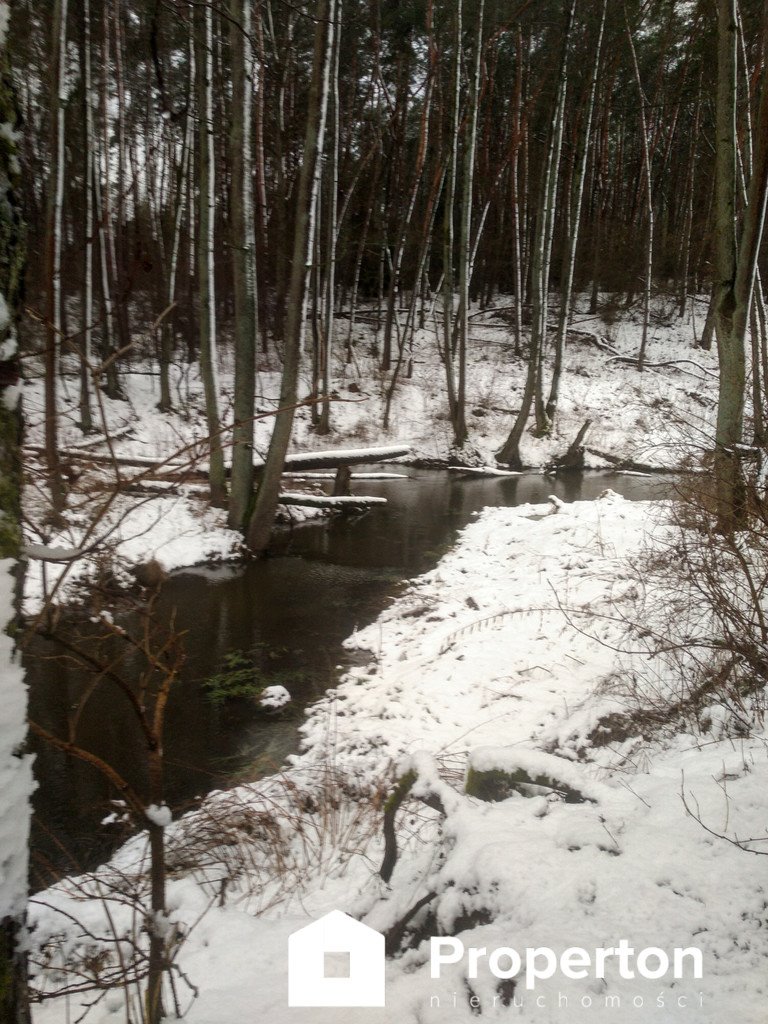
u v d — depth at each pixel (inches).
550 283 1275.8
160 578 95.2
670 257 1203.2
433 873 119.8
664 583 262.2
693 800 123.9
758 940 90.4
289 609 361.1
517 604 323.9
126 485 73.0
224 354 848.3
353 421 786.8
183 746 237.6
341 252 903.1
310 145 392.2
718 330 344.2
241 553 434.0
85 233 546.9
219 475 464.8
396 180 961.5
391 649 309.6
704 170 1116.5
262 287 862.5
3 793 53.8
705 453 263.3
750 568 217.5
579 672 249.4
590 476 739.4
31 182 560.7
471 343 1021.2
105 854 180.4
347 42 869.8
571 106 1032.2
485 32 893.8
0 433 57.8
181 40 588.1
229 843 166.9
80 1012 108.6
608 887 99.9
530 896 98.7
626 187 1381.6
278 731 246.4
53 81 429.4
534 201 1156.5
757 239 326.3
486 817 118.8
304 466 547.5
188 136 636.7
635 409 863.1
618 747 181.3
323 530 511.8
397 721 237.9
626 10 837.8
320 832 171.5
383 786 186.9
